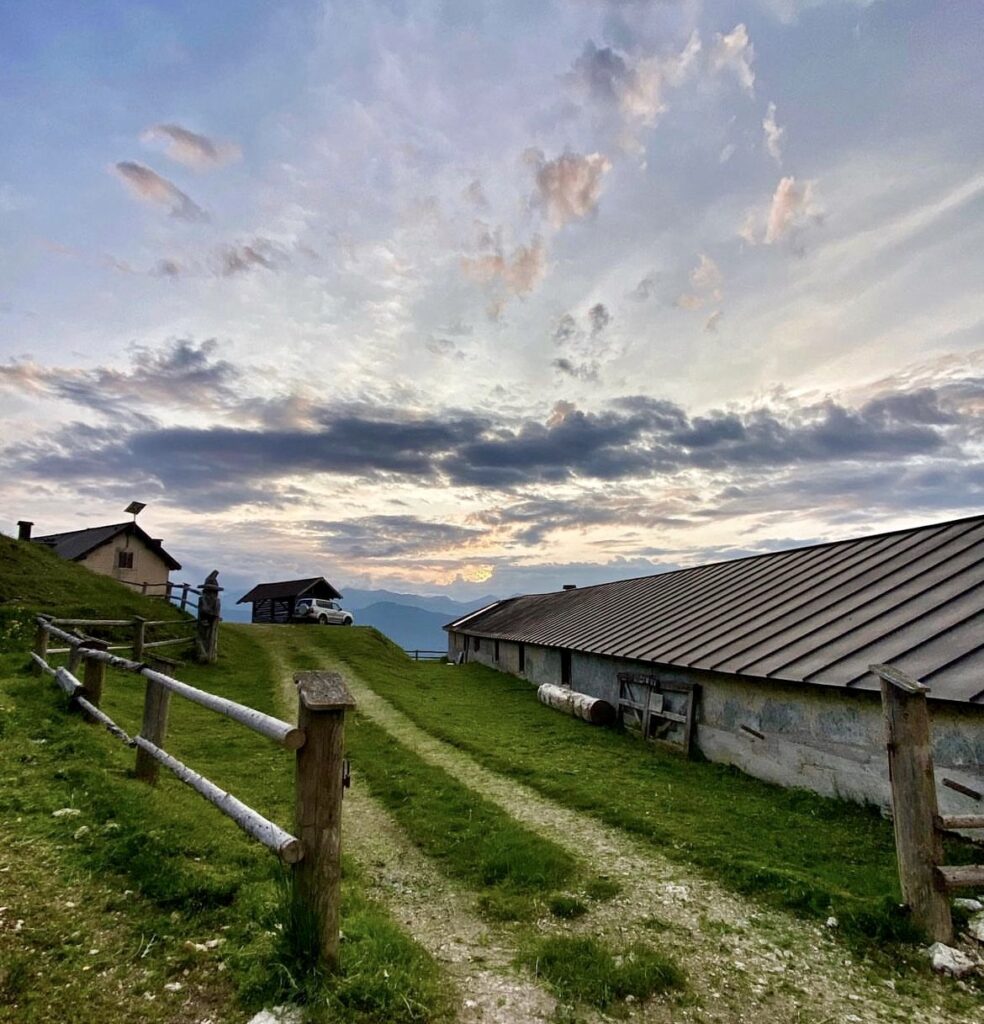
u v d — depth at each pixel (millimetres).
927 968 4930
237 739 12484
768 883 6371
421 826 8289
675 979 4566
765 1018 4215
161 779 8031
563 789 10227
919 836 5422
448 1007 4043
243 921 4453
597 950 4867
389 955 4379
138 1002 3578
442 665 38469
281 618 55625
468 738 14320
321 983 3791
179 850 5449
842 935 5363
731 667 12547
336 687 4203
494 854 7133
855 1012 4324
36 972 3674
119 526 46375
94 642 10547
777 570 17984
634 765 12758
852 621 12016
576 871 6750
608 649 18500
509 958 4879
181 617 28625
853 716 9898
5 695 10188
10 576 24109
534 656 26938
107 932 4176
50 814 5902
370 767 11398
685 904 5965
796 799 10219
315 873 3977
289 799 8758
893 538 15258
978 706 8031
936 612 10727
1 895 4395
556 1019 4043
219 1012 3578
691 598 19891
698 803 9875
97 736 8688
